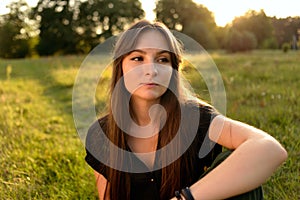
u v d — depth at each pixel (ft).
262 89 18.72
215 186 4.61
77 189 8.64
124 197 5.93
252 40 75.87
